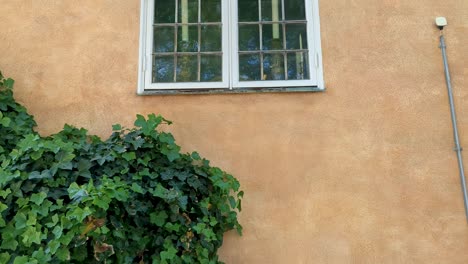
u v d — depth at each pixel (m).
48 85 3.49
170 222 2.94
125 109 3.45
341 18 3.62
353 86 3.47
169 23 3.72
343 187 3.28
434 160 3.33
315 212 3.24
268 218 3.23
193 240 2.97
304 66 3.62
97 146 3.06
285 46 3.67
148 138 3.13
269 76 3.61
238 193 3.20
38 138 2.89
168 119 3.42
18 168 2.76
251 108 3.44
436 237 3.19
